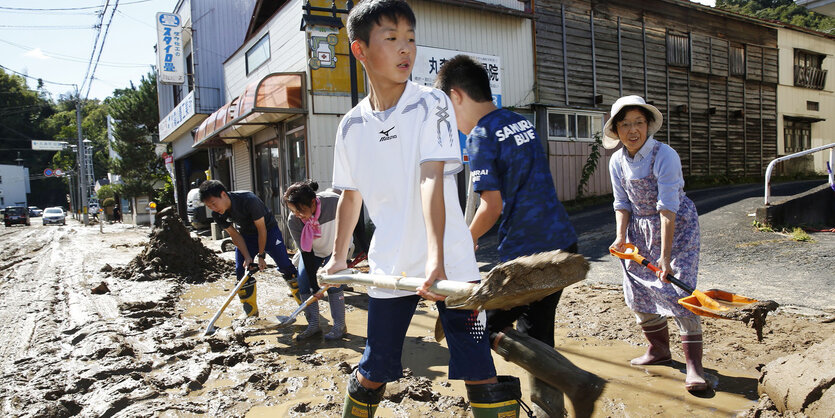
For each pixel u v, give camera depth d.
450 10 11.93
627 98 3.05
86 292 7.09
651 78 16.19
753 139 19.17
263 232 4.86
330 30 10.43
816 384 2.31
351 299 6.02
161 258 8.27
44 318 5.57
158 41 16.59
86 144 54.56
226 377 3.59
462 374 1.94
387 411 2.87
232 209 4.86
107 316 5.49
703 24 17.48
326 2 10.72
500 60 12.83
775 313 4.18
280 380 3.45
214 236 14.73
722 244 7.17
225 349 4.21
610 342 3.86
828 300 4.43
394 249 1.96
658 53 16.38
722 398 2.80
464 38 12.16
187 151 20.55
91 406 3.08
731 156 18.44
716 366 3.27
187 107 17.64
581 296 5.18
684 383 3.03
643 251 3.22
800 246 6.68
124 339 4.55
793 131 20.72
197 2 16.86
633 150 3.10
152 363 3.85
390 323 2.02
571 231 2.42
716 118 17.98
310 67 10.32
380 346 2.04
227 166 18.06
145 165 29.41
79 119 35.00
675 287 2.96
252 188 14.45
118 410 3.05
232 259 10.01
